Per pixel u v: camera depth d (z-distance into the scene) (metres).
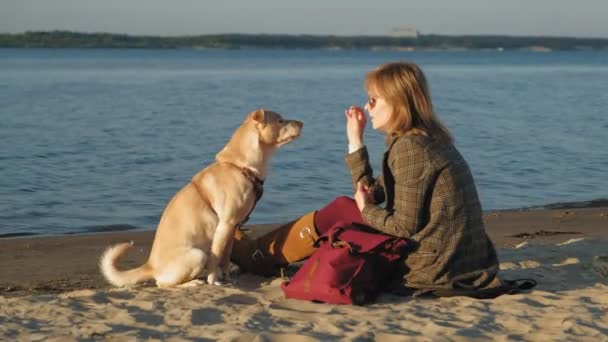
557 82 46.56
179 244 5.21
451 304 4.48
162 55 156.50
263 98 30.59
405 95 4.48
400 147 4.42
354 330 3.92
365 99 30.41
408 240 4.54
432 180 4.40
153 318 4.23
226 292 4.99
